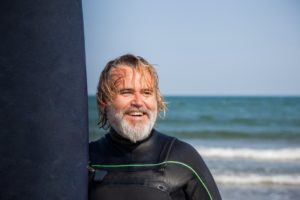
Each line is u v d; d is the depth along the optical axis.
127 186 2.22
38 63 1.85
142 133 2.27
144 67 2.30
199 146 20.36
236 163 15.78
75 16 1.92
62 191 1.91
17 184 1.84
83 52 1.96
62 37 1.88
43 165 1.87
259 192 11.35
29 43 1.84
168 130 26.33
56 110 1.88
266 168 14.66
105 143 2.40
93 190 2.27
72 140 1.92
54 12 1.87
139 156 2.30
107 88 2.31
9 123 1.83
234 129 26.56
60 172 1.90
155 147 2.35
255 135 23.98
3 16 1.81
